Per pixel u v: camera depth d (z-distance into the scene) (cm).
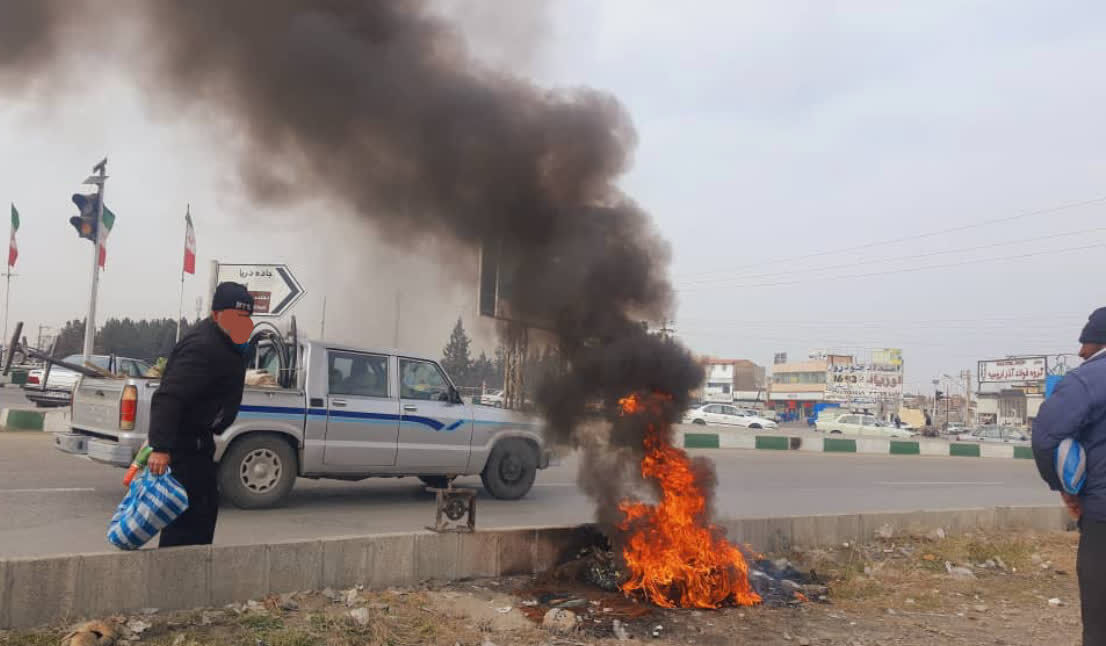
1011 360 6944
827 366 8700
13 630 389
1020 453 2884
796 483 1459
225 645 386
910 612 565
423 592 514
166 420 428
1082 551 328
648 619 499
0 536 632
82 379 853
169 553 436
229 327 446
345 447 856
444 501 562
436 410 923
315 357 851
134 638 389
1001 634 513
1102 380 319
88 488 877
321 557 496
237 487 802
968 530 895
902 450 2739
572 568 585
